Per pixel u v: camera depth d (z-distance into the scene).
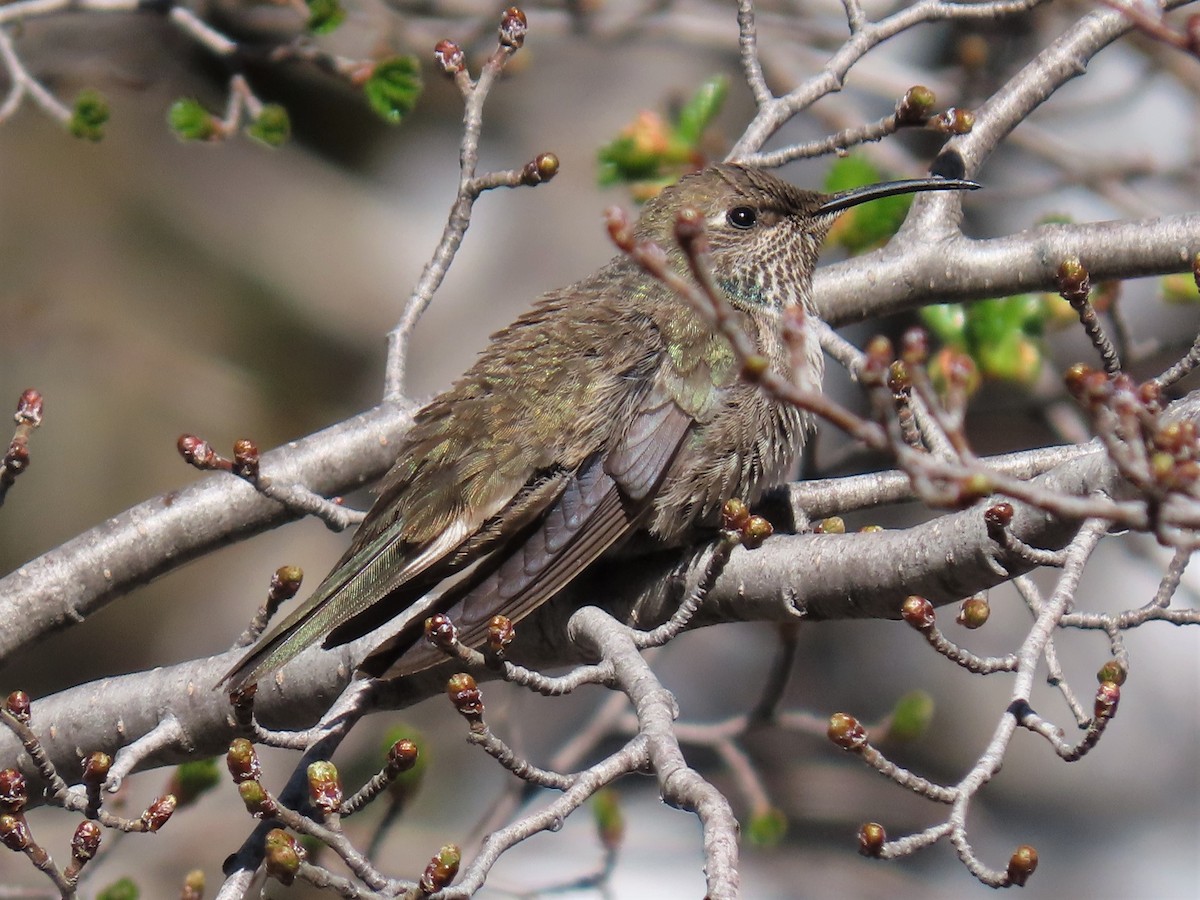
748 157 9.53
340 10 11.52
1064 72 10.02
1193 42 5.31
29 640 9.16
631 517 7.97
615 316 8.57
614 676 6.61
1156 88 16.94
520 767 5.91
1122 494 6.43
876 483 8.59
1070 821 16.03
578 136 19.78
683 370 8.31
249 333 19.17
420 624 7.18
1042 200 16.48
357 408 19.31
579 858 14.91
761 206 9.34
